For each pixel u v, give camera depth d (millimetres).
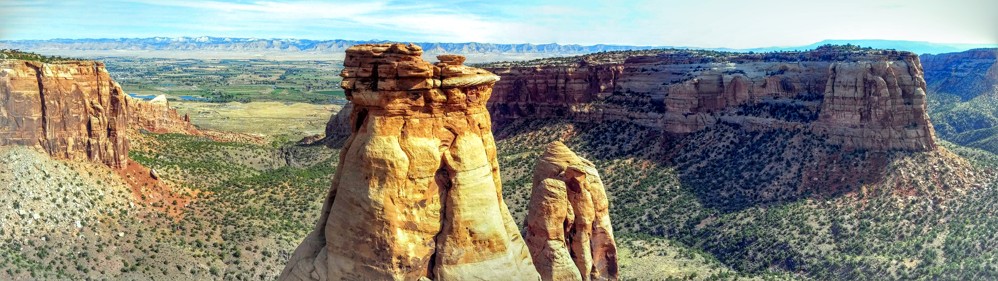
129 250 79875
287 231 93750
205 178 109000
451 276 37000
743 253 94812
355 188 36719
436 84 36875
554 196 51781
